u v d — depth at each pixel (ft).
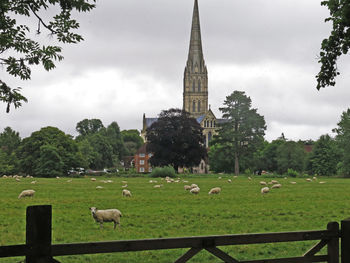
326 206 90.53
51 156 355.97
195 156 363.56
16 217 72.23
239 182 223.30
